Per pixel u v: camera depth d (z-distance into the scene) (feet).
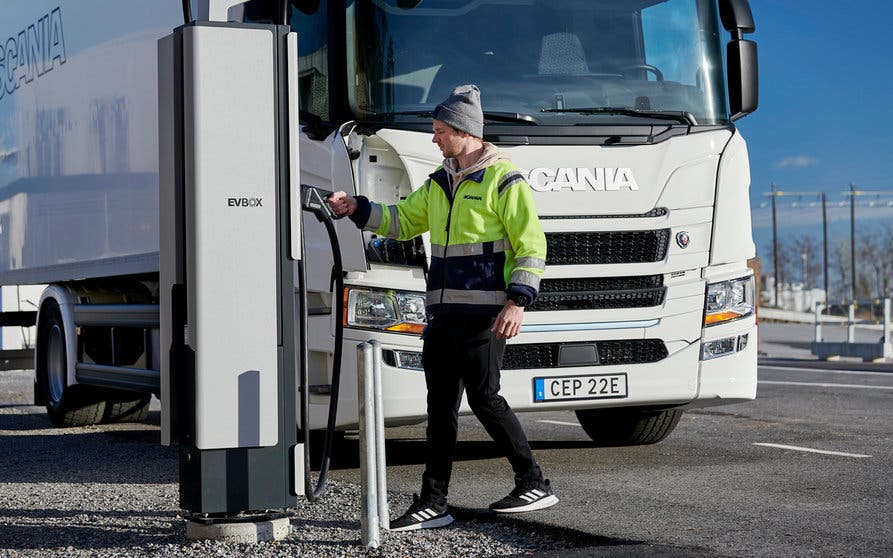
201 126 17.40
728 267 25.43
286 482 17.95
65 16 33.58
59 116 34.12
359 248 23.02
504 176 18.54
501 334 18.37
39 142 35.76
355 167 23.16
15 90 37.86
